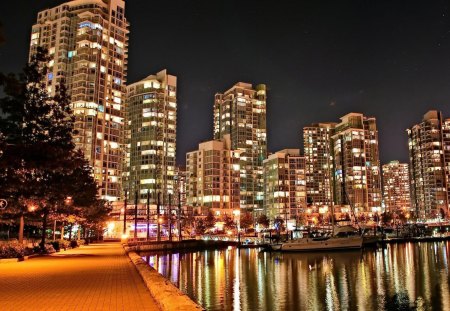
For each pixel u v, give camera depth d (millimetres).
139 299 17469
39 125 36906
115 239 138375
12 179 28781
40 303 16531
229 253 114875
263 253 110250
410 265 80125
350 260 90562
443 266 78188
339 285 56375
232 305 43312
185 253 113625
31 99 36594
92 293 19172
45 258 44500
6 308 15492
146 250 98750
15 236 90562
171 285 18797
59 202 51219
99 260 41406
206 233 196500
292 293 50188
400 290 52062
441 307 42438
